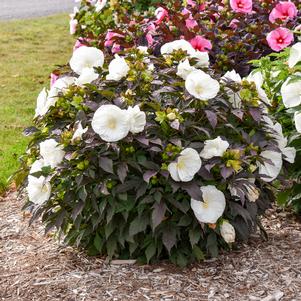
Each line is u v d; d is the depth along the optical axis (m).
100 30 7.58
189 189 4.20
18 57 12.47
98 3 7.50
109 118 4.20
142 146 4.29
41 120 4.66
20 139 7.72
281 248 4.79
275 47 6.07
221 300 4.14
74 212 4.32
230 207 4.42
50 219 4.57
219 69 6.16
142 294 4.20
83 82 4.67
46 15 17.92
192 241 4.35
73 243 4.78
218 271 4.47
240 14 6.57
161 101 4.59
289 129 5.21
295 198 5.16
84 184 4.25
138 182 4.30
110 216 4.30
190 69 4.58
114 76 4.59
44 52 12.95
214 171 4.37
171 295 4.19
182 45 4.98
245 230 4.53
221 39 6.28
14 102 9.45
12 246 4.99
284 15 6.60
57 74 5.56
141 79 4.53
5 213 5.66
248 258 4.63
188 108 4.45
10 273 4.55
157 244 4.48
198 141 4.46
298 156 5.10
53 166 4.35
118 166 4.25
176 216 4.39
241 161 4.27
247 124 4.67
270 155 4.61
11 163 6.89
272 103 5.16
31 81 10.70
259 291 4.24
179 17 6.36
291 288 4.27
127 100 4.39
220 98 4.53
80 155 4.30
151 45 6.32
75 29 7.78
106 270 4.50
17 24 16.14
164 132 4.34
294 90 4.75
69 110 4.59
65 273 4.49
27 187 4.59
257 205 4.69
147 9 7.77
